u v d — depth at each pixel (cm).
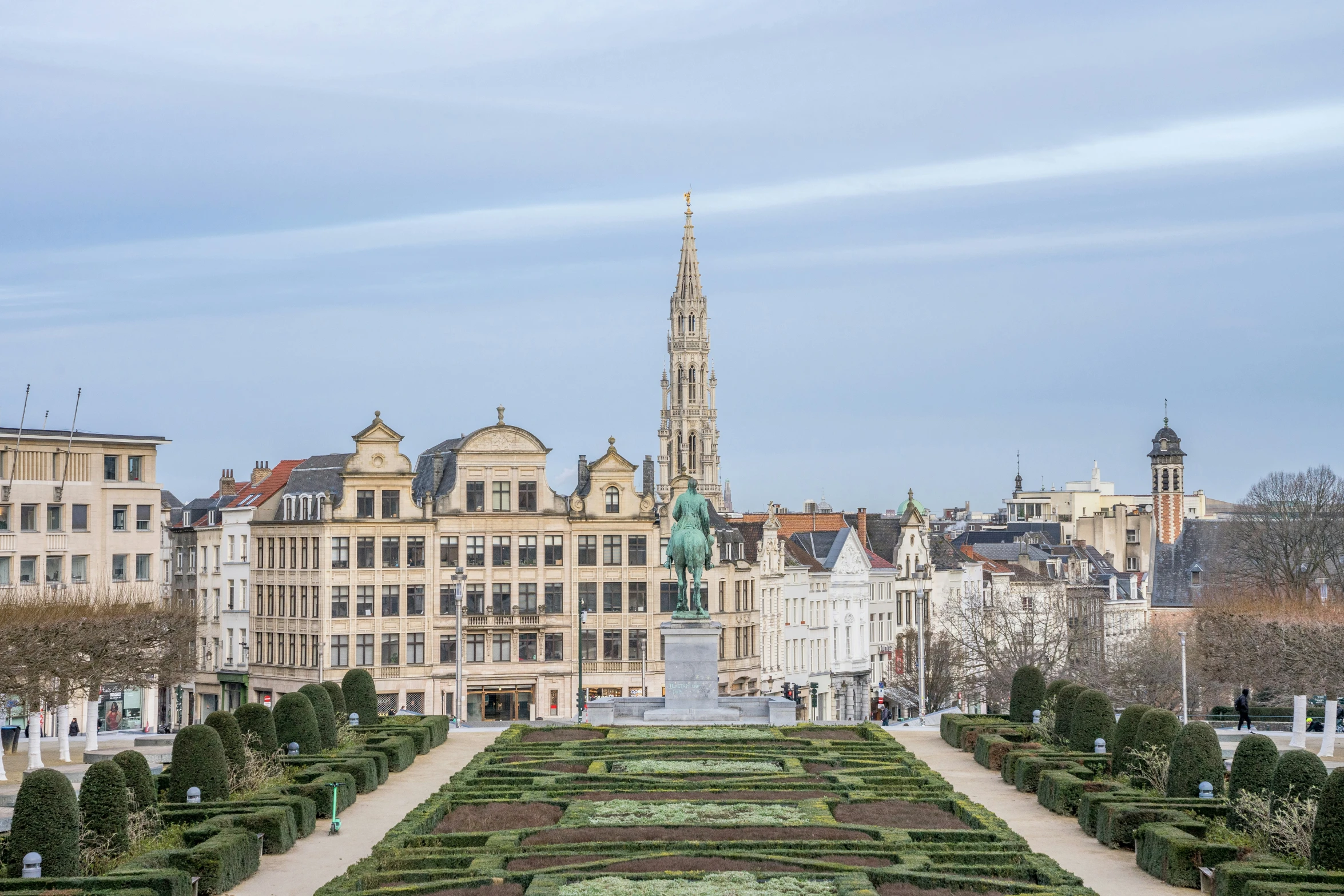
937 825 5956
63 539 12425
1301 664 9594
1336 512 15800
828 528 17738
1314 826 5016
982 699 16475
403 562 13725
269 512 14400
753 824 5862
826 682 16550
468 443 13975
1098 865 5628
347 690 9169
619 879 4953
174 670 9800
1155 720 6875
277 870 5572
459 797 6544
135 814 5512
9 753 9556
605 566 14250
